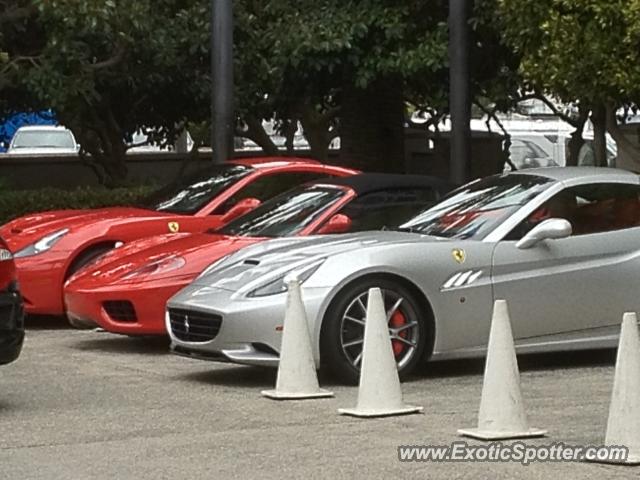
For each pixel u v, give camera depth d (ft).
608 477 22.71
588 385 32.65
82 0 57.67
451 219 35.86
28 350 40.42
